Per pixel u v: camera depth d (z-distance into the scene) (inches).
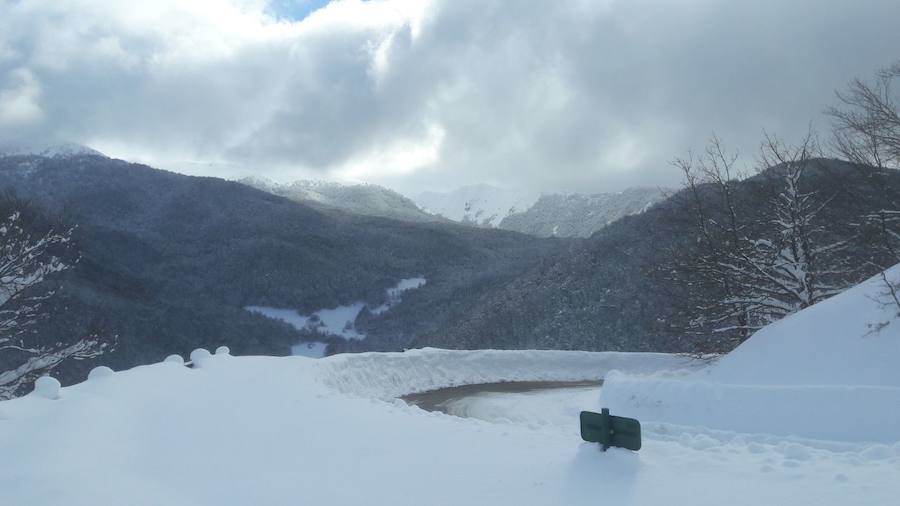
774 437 358.9
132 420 379.2
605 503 217.9
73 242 780.6
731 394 427.2
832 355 472.4
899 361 422.9
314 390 542.3
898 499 188.2
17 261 700.7
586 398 694.5
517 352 976.9
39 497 235.8
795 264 746.8
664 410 460.1
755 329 777.6
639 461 250.8
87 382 474.3
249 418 402.3
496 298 4197.8
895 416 347.6
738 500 204.5
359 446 326.3
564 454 281.1
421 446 320.2
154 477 273.3
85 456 289.0
